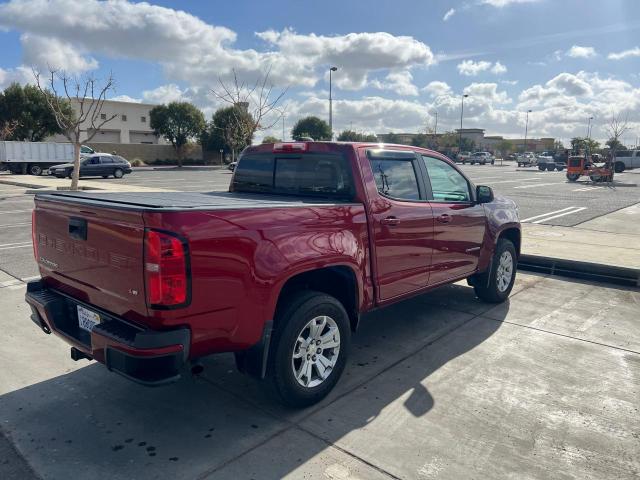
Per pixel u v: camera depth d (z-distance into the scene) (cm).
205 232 291
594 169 3014
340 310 379
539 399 379
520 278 736
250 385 405
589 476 291
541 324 540
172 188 2283
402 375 420
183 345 288
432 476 291
